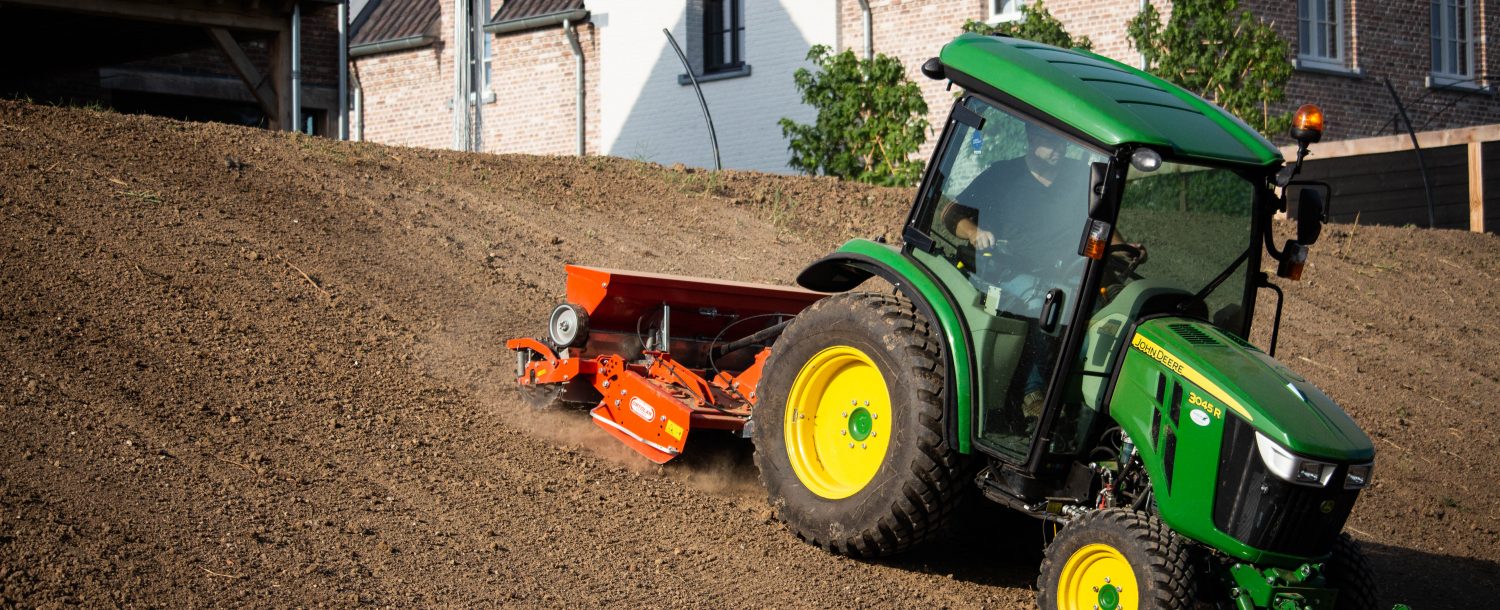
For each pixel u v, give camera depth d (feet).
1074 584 16.35
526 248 32.24
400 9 85.66
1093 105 16.76
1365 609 16.46
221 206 29.60
